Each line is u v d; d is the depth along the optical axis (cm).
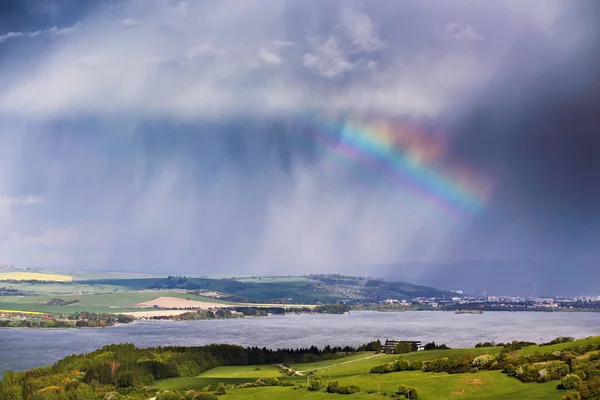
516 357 15675
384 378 16175
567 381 12462
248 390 15950
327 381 16188
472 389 13412
